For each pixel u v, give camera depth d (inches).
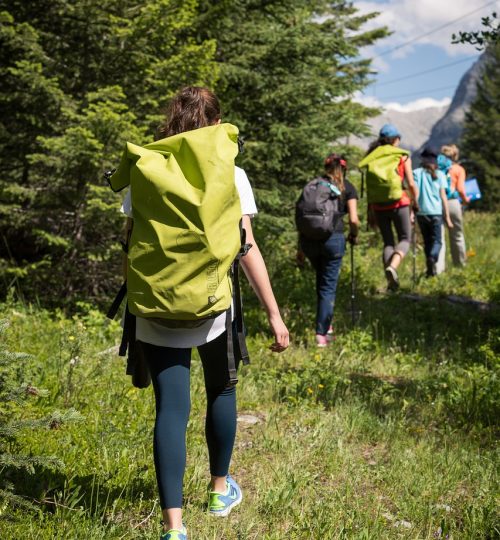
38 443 140.3
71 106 286.7
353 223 273.4
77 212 289.7
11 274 294.8
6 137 291.9
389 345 269.6
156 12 286.4
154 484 132.2
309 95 398.6
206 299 97.6
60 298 300.0
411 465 151.5
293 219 422.6
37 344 220.5
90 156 267.3
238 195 99.4
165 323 101.0
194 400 184.7
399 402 195.3
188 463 143.4
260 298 111.0
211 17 340.2
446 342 283.3
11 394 119.1
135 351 110.0
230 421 116.0
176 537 100.7
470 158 1925.4
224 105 383.2
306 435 167.0
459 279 419.8
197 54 300.5
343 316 320.2
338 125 424.2
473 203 1692.9
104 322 265.4
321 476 146.2
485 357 246.5
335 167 269.0
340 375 219.8
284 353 250.1
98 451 143.0
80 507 114.3
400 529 122.1
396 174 333.1
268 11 410.9
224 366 110.7
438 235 421.1
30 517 111.5
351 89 429.7
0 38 283.0
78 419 123.2
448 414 189.8
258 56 388.2
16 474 124.6
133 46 294.5
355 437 169.9
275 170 417.7
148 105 312.5
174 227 96.0
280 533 118.0
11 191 281.4
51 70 293.6
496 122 1907.0
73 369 188.4
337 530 119.3
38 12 298.4
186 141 98.7
